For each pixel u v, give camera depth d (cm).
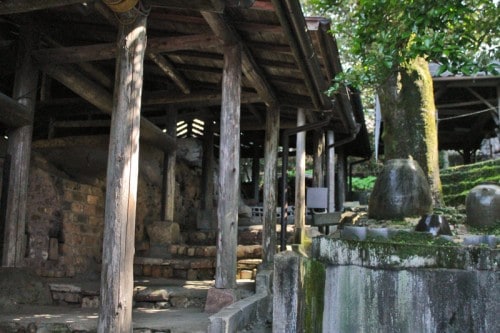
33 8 414
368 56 450
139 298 567
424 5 393
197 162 1086
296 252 367
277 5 452
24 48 554
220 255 527
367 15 454
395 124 666
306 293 337
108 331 368
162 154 959
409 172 487
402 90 664
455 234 416
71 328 439
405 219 470
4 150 632
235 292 524
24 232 577
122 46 404
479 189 450
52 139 803
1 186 564
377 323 309
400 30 421
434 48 373
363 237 361
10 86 750
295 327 337
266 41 563
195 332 423
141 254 822
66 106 798
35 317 469
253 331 468
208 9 416
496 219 438
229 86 539
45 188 659
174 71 695
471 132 1465
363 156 1602
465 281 297
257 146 1343
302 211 911
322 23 584
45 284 569
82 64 636
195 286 641
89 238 738
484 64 379
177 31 587
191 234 941
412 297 304
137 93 402
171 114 850
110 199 383
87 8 546
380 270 312
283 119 975
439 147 1658
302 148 923
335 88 479
